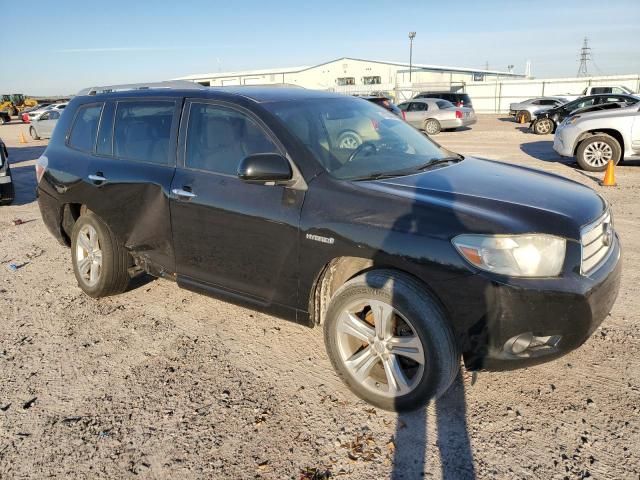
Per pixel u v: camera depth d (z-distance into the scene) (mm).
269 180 3174
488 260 2598
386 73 54312
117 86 4926
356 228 2912
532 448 2672
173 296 4750
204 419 2990
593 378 3236
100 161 4422
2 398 3252
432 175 3354
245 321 4203
